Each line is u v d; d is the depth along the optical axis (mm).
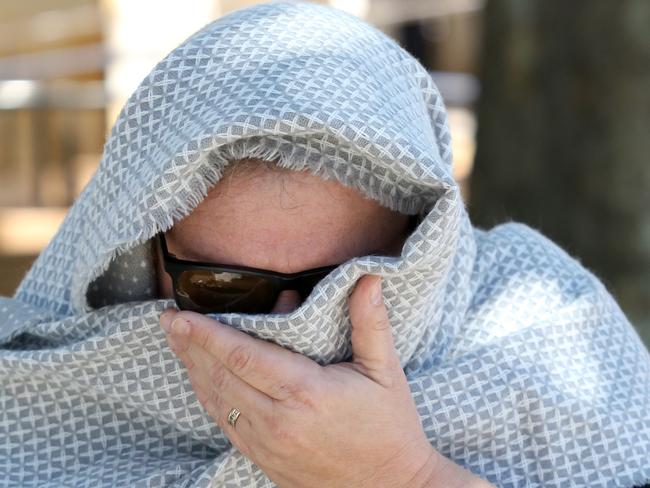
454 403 2922
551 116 6883
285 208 2656
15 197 13117
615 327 3260
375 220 2750
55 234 3314
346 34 2754
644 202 6520
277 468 2646
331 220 2689
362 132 2443
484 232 3492
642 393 3139
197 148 2465
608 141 6605
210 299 2740
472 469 2955
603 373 3135
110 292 2957
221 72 2637
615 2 6531
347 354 2756
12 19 16219
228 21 2799
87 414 3064
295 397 2574
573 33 6723
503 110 7176
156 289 2953
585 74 6680
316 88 2506
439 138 2961
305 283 2715
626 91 6535
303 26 2736
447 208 2504
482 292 3229
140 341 2838
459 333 3107
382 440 2629
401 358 2875
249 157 2604
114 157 2754
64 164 13234
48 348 3064
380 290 2629
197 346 2652
